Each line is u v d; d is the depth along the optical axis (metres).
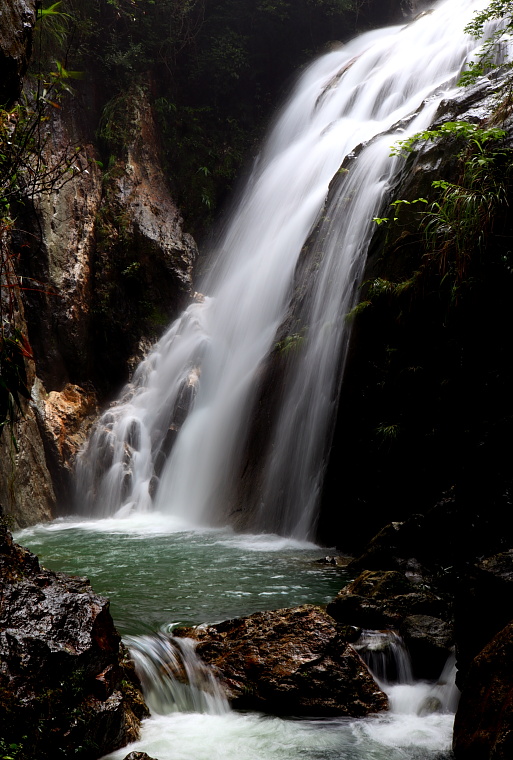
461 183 8.84
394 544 7.73
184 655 5.41
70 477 13.11
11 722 3.65
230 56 19.31
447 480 8.37
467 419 8.05
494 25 14.42
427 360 8.91
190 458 12.91
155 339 15.48
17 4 6.95
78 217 15.27
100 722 4.08
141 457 13.54
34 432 12.43
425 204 9.71
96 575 7.89
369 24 22.03
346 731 4.80
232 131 19.44
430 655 5.50
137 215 16.05
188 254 16.42
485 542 6.77
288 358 11.31
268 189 16.70
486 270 7.95
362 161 12.13
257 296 14.30
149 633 5.68
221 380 13.73
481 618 4.73
